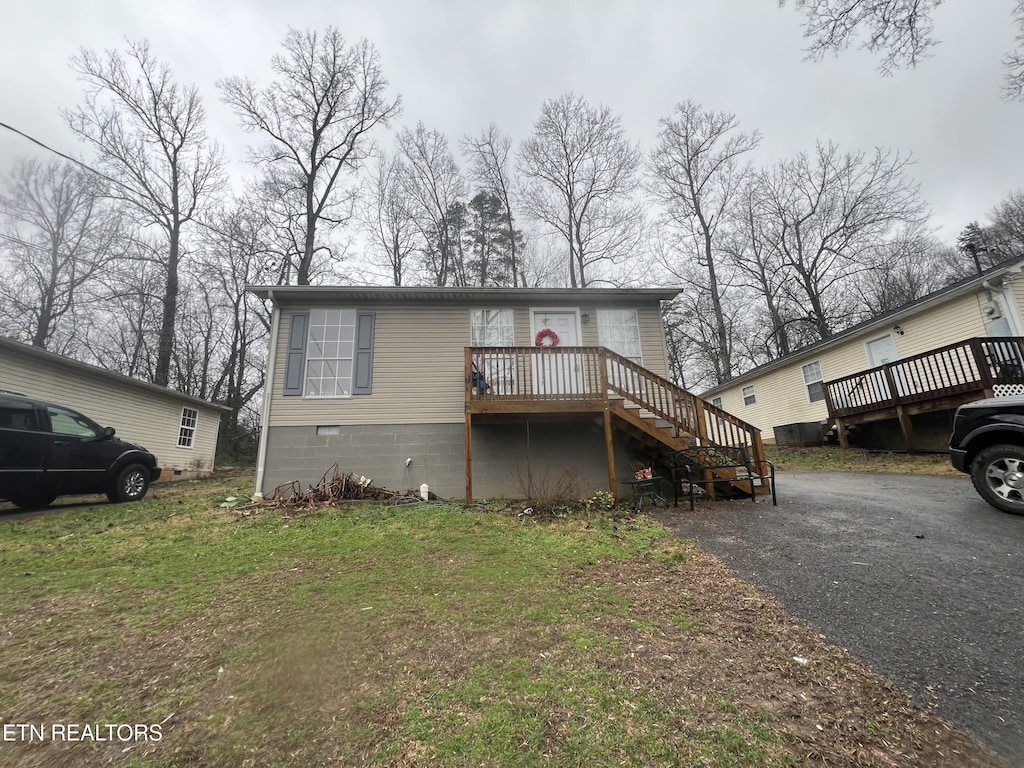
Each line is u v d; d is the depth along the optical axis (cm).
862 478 830
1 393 645
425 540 517
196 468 1511
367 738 191
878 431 1171
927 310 1112
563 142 2292
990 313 979
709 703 210
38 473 662
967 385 862
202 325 2347
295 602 343
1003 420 489
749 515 586
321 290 837
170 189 1980
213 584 384
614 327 910
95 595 361
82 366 1012
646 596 345
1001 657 239
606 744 184
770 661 247
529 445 826
